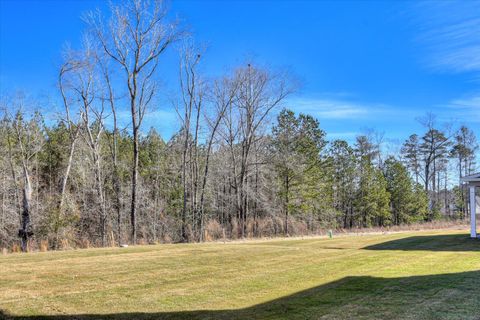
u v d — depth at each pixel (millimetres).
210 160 35406
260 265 11328
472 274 9352
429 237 21016
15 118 26516
